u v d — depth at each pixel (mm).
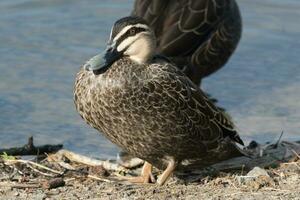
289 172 11203
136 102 10648
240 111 14602
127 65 10703
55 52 16703
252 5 19094
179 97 10828
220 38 14773
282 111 14547
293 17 18531
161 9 14539
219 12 14773
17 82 15352
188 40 14344
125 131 10820
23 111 14188
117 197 10148
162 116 10758
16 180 10828
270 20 18422
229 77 16125
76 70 15930
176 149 11000
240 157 12031
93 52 16797
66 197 10164
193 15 14492
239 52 17109
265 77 16078
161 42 14266
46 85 15266
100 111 10734
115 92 10602
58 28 17812
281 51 17109
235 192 10266
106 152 12648
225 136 11445
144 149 10969
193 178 11336
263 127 13844
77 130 13531
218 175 11336
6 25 17828
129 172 11648
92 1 19094
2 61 16219
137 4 14875
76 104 10984
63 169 11461
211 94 15414
